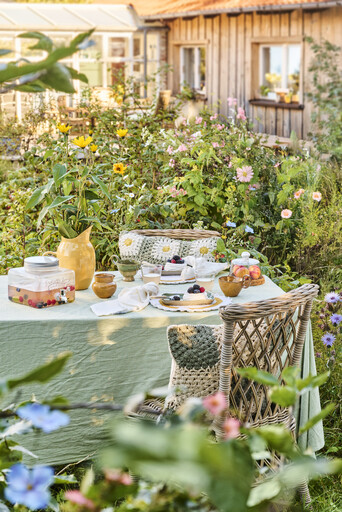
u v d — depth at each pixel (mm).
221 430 2480
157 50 14781
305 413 3162
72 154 5500
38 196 3676
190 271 3770
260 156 5910
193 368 2652
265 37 12000
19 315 3139
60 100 9648
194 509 1029
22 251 5281
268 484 955
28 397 3111
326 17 10672
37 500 967
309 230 5465
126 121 7094
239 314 2564
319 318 4168
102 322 3127
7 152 7570
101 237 5262
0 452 1275
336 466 851
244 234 5523
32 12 13266
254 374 1107
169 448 662
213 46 13367
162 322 3178
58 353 3121
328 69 9555
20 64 893
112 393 3184
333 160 7848
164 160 6207
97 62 14188
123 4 14555
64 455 3164
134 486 985
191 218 5727
